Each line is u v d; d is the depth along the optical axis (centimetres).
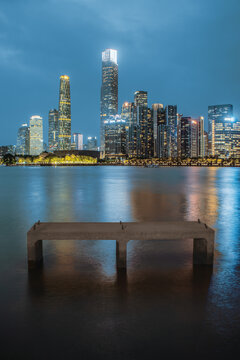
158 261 810
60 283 657
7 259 836
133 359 408
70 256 858
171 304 559
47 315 520
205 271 733
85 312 529
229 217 1551
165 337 457
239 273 721
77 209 1830
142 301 570
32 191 3147
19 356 417
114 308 543
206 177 7175
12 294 603
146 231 743
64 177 7019
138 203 2134
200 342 445
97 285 646
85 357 412
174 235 746
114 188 3594
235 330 476
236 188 3653
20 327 485
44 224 839
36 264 773
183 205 2030
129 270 739
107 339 452
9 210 1789
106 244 995
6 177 6988
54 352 424
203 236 756
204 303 563
